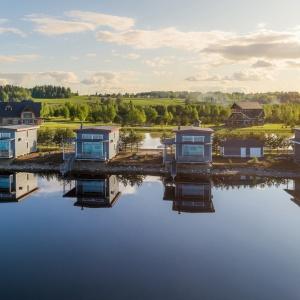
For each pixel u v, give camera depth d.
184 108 159.75
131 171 64.06
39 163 66.25
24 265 27.06
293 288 23.64
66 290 23.53
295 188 52.38
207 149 63.47
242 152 69.12
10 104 131.00
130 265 27.03
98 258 28.23
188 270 26.30
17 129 67.56
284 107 156.62
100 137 65.56
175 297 22.70
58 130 83.19
